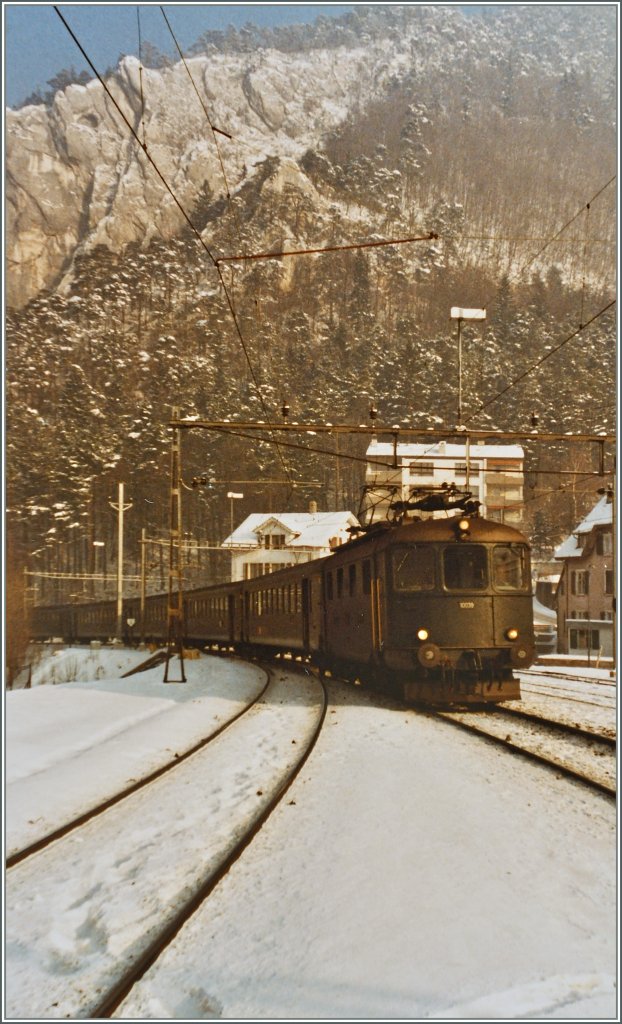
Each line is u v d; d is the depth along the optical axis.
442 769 9.02
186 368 83.69
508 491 72.75
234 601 34.94
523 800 7.61
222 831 7.33
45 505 65.06
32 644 42.66
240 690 20.66
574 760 9.82
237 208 177.25
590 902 5.12
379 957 4.43
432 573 14.53
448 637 14.27
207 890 5.64
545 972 4.20
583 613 51.59
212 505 72.31
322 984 4.20
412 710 14.62
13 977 4.71
